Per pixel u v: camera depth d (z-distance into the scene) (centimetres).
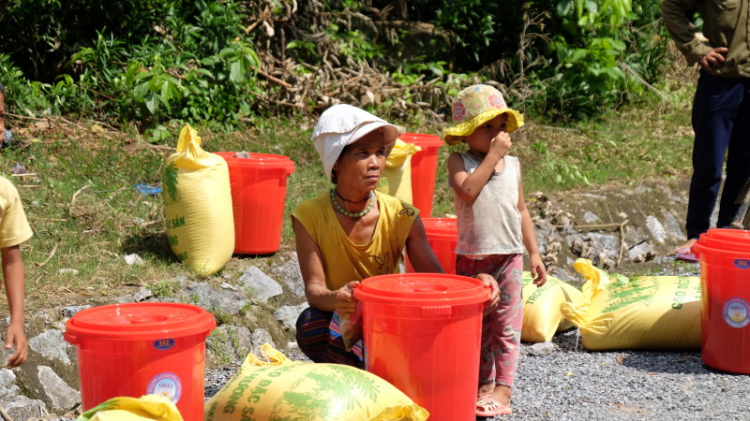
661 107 1155
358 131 377
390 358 356
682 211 884
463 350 357
